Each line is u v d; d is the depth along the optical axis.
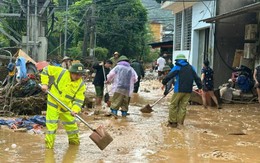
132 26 50.78
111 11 50.62
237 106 14.23
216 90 14.38
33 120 9.49
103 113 11.59
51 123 7.12
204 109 13.34
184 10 25.36
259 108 13.71
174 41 28.28
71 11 47.91
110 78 11.20
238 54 17.81
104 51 45.91
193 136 8.66
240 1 17.78
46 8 29.42
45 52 27.97
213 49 18.81
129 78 11.20
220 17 16.03
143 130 9.16
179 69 9.68
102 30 49.50
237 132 9.20
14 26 35.09
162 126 9.80
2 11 35.94
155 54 57.06
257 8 13.56
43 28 29.14
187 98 9.88
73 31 45.00
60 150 7.02
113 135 8.45
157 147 7.48
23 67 11.70
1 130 8.70
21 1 28.94
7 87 11.69
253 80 15.64
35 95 11.43
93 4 38.06
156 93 19.31
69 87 7.16
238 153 7.16
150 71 42.56
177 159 6.62
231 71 18.39
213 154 6.98
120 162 6.32
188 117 11.48
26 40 27.72
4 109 10.97
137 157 6.66
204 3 20.73
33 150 6.97
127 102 11.24
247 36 17.06
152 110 12.21
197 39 22.95
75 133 7.37
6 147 7.15
